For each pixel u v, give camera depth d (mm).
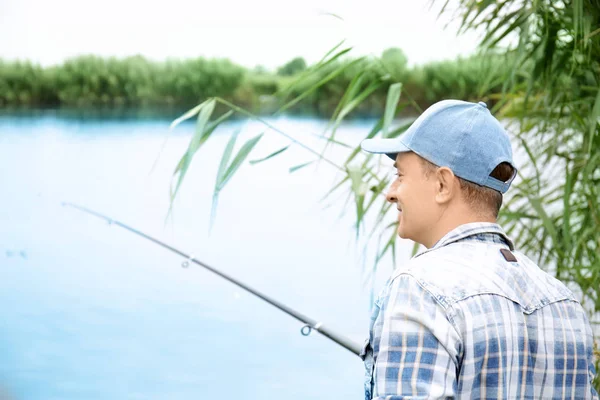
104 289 6977
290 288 6648
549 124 2740
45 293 6918
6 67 17406
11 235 8625
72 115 16859
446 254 1110
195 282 7234
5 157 12750
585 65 2520
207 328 6176
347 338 1861
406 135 1178
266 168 10797
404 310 1052
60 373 5426
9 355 5684
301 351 5812
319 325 1913
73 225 9078
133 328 6172
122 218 9273
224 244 8086
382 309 1095
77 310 6559
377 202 2949
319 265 6973
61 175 11641
